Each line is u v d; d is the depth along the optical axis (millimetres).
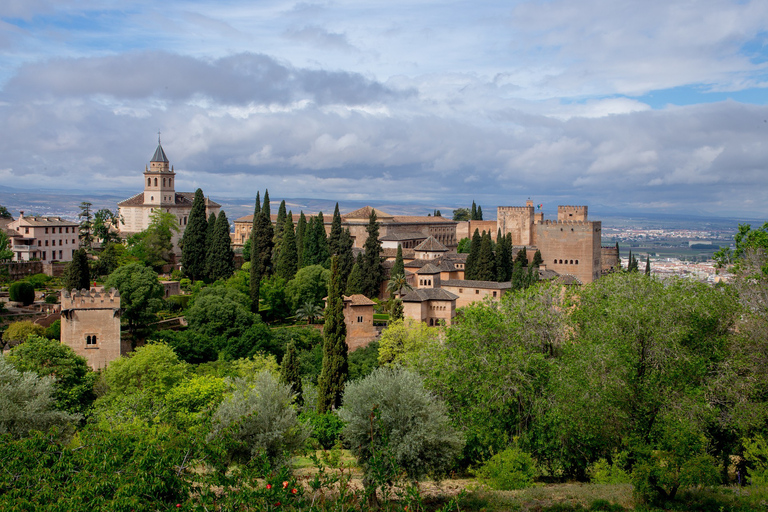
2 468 37125
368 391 50750
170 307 130625
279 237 182000
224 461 45156
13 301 125375
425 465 48875
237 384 69750
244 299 132000
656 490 46031
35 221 174125
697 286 59656
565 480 58531
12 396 54375
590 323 60469
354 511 35250
